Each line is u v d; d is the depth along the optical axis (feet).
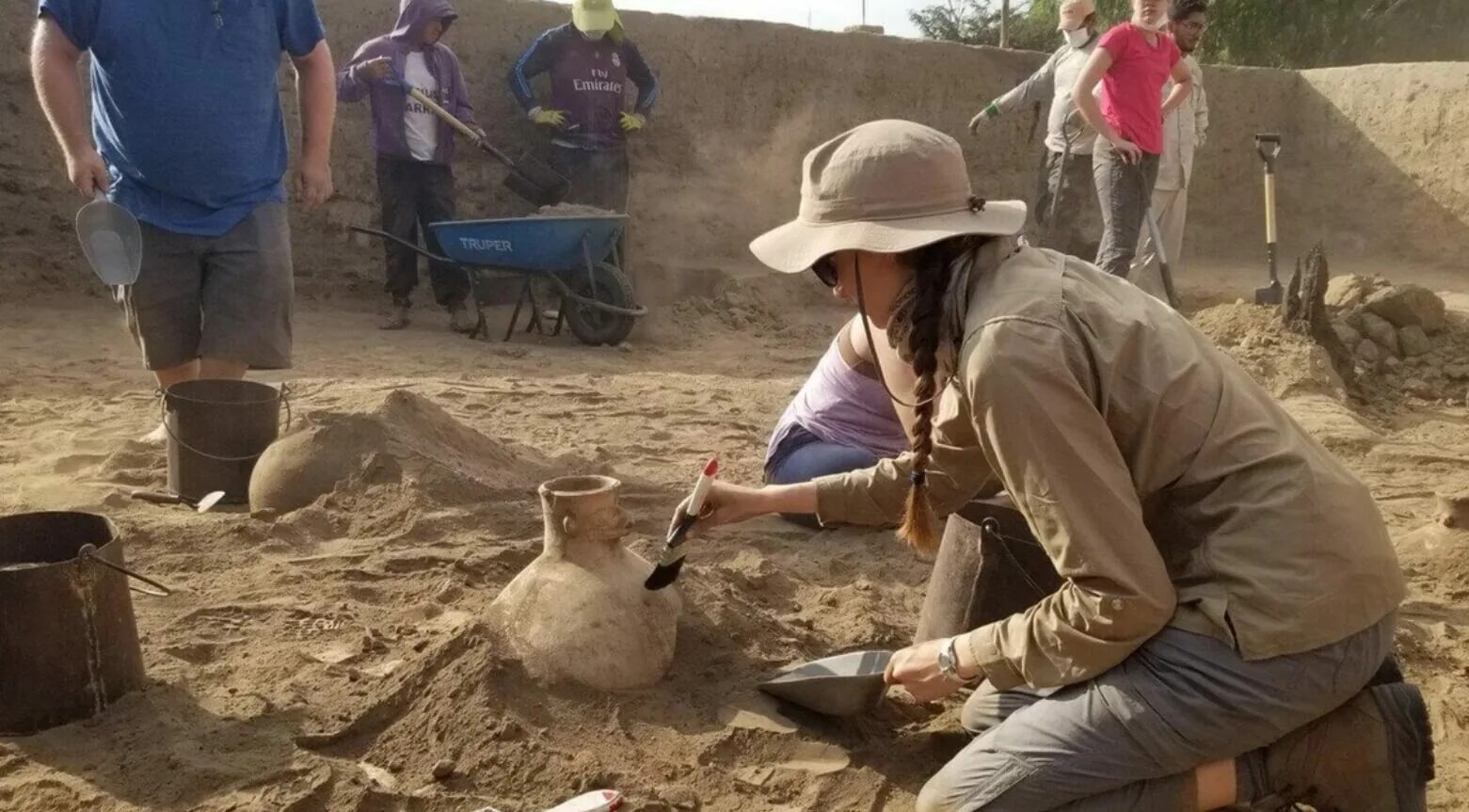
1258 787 8.16
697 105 40.68
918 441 8.36
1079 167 32.50
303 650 12.03
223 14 17.47
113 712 10.73
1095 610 7.66
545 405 23.90
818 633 12.75
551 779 9.73
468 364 28.25
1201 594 7.78
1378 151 47.19
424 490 15.85
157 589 13.55
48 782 9.65
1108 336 7.64
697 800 9.64
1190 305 40.40
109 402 22.50
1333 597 7.55
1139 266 33.55
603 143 36.19
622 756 10.11
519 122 38.14
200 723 10.60
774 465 15.89
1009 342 7.44
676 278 38.24
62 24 17.07
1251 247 49.55
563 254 31.32
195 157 17.46
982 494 10.97
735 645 11.89
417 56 32.55
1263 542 7.61
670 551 10.43
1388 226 47.16
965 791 8.25
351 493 15.90
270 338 18.22
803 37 41.88
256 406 16.94
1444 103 45.39
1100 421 7.54
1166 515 8.05
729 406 24.70
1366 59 76.18
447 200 33.12
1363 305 32.86
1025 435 7.45
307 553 14.74
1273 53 76.18
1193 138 33.76
